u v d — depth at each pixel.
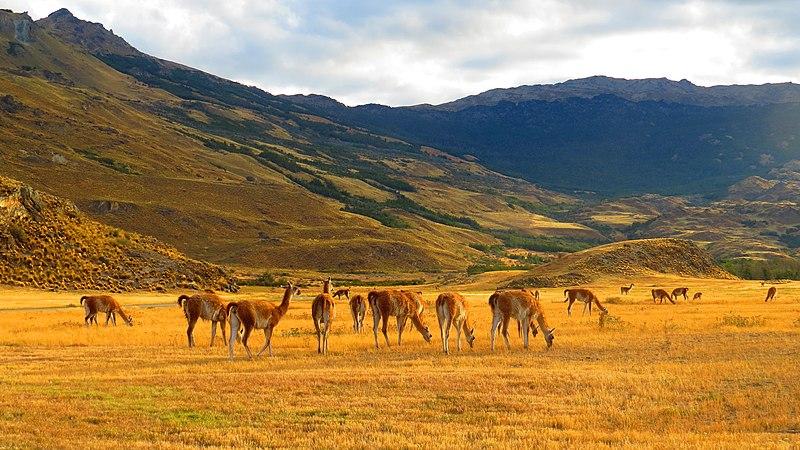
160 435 12.00
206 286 78.81
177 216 188.50
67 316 40.34
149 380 16.89
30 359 21.41
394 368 18.73
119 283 71.06
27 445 11.23
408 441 11.60
